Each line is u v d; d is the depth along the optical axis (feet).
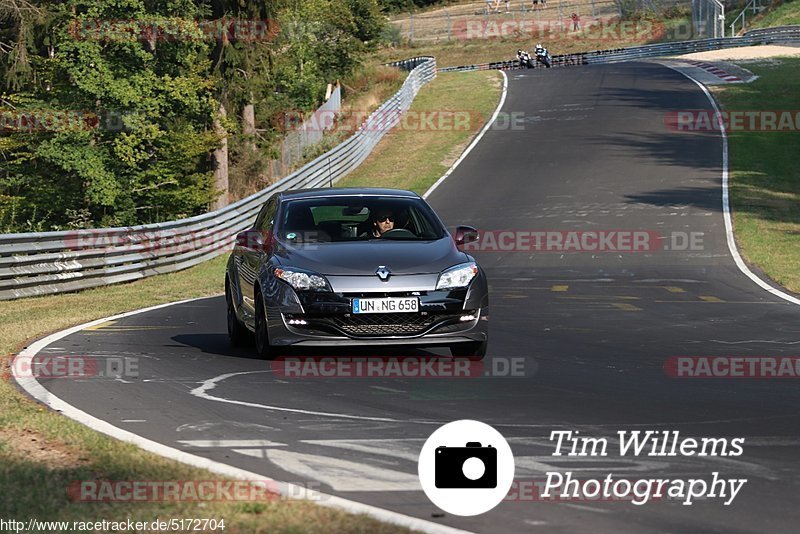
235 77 363.56
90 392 78.79
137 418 69.05
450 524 45.85
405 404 73.15
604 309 144.36
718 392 78.43
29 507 46.80
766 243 234.99
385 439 62.23
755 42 642.22
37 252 182.39
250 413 70.33
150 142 307.58
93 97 302.45
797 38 620.08
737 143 369.50
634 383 82.38
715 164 338.95
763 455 58.29
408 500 49.47
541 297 162.20
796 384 82.38
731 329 121.19
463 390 78.74
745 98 447.83
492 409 71.31
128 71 301.84
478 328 90.43
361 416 69.05
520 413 69.92
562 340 110.22
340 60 538.88
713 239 241.14
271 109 455.22
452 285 89.25
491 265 216.95
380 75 563.07
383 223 97.81
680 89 482.28
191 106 309.42
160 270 218.59
